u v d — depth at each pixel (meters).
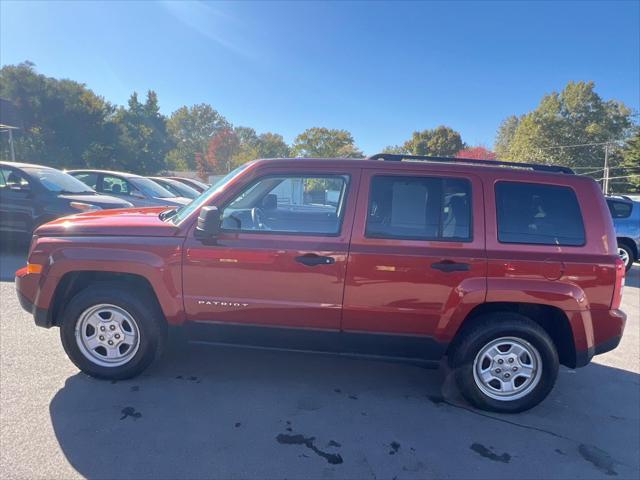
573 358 3.37
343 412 3.31
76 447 2.70
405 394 3.66
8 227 7.85
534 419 3.38
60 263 3.40
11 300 5.42
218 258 3.33
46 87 39.31
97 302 3.43
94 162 41.50
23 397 3.24
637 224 10.02
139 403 3.25
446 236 3.32
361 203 3.36
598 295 3.28
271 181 3.58
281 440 2.90
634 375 4.30
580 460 2.88
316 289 3.32
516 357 3.38
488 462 2.81
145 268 3.35
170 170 68.12
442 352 3.42
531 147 48.50
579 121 47.62
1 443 2.70
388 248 3.29
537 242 3.32
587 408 3.59
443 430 3.15
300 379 3.82
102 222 3.59
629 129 47.25
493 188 3.38
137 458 2.63
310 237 3.34
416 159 3.61
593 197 3.41
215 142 67.56
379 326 3.37
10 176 7.98
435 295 3.28
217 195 3.49
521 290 3.22
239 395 3.47
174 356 4.12
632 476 2.73
